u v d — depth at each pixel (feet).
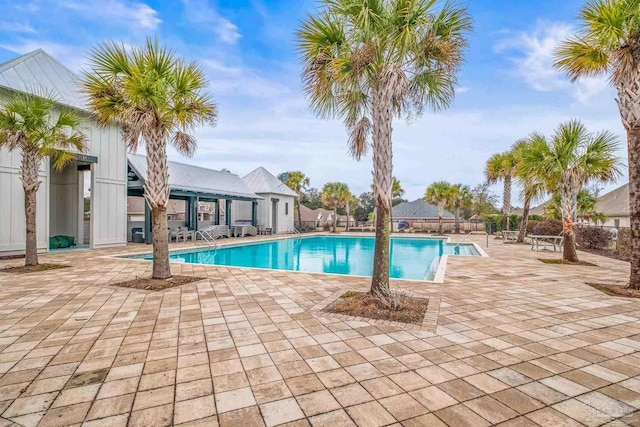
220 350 10.77
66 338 11.80
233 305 16.10
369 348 10.91
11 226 33.96
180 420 7.11
